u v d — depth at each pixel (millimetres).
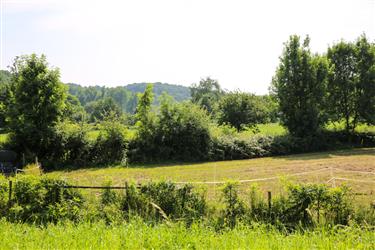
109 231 8055
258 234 8273
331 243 7219
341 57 38906
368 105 38031
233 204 10602
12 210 10727
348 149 35688
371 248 7188
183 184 11336
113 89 182000
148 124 29484
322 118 36375
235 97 44750
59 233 8172
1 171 23750
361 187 16547
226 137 31516
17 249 6805
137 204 11000
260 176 20797
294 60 36438
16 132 27359
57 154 27547
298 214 10227
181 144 29859
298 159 28750
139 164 27734
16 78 28469
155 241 7191
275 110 37656
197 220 10109
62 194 11227
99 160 27672
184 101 31141
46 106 27438
